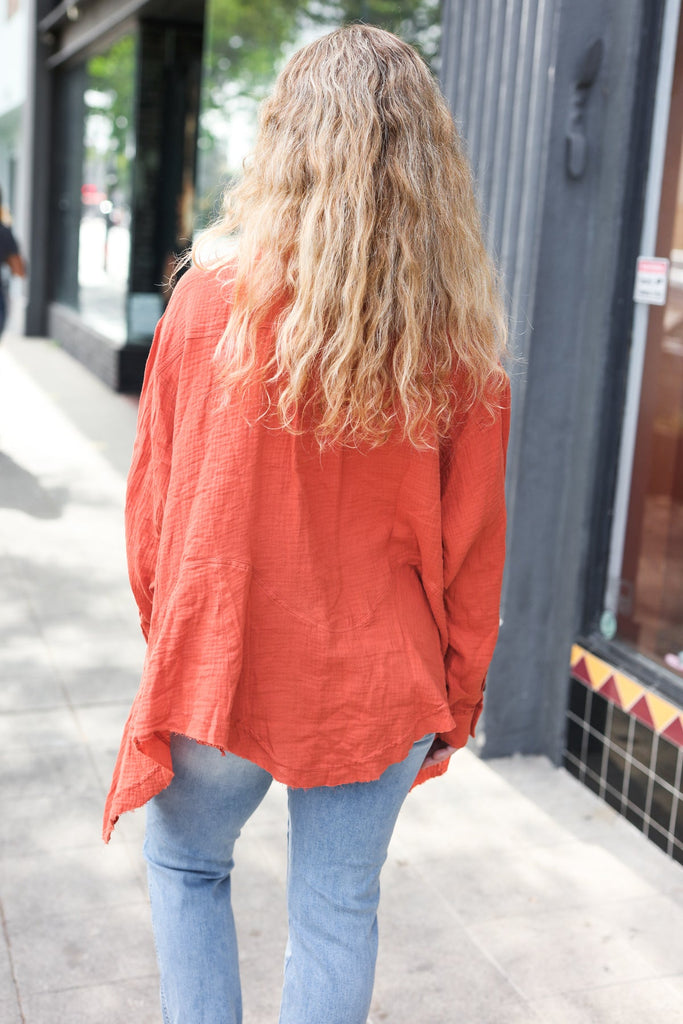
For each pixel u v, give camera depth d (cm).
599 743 321
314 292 131
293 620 140
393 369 136
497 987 237
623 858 292
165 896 157
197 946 156
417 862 284
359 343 133
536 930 258
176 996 157
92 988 228
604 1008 232
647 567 311
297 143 137
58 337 1259
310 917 155
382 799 151
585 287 319
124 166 1007
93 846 281
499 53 322
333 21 500
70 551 526
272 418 138
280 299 135
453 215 141
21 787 308
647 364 307
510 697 341
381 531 147
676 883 281
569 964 246
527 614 337
